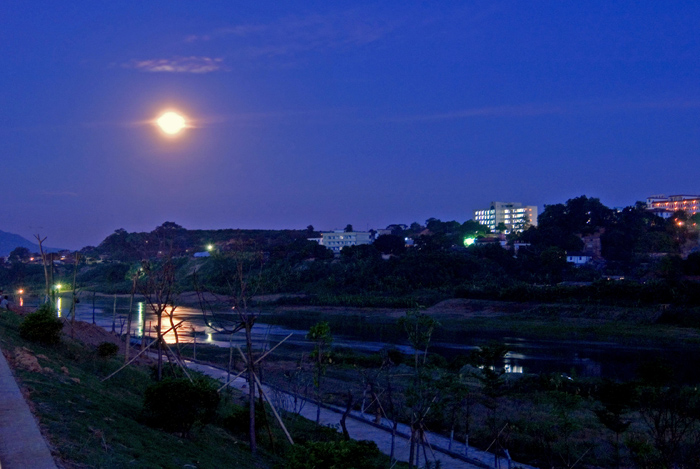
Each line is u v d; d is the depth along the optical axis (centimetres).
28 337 2803
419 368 2500
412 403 2441
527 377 5191
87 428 1405
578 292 11125
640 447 2778
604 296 10769
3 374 1709
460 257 15000
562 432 3394
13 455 1066
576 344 8225
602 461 3078
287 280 15125
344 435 3036
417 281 14075
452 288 13512
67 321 4825
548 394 4391
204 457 1727
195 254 18700
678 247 16550
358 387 4881
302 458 1469
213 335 8731
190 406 1923
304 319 11494
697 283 10162
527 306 11244
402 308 12481
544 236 17325
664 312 9669
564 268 15012
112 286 17000
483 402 4325
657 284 10362
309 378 5128
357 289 14162
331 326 10475
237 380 4816
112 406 1895
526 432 3578
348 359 6272
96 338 4891
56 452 1120
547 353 7469
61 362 2488
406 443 3331
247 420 2584
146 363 4191
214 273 14712
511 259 15512
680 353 7419
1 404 1398
